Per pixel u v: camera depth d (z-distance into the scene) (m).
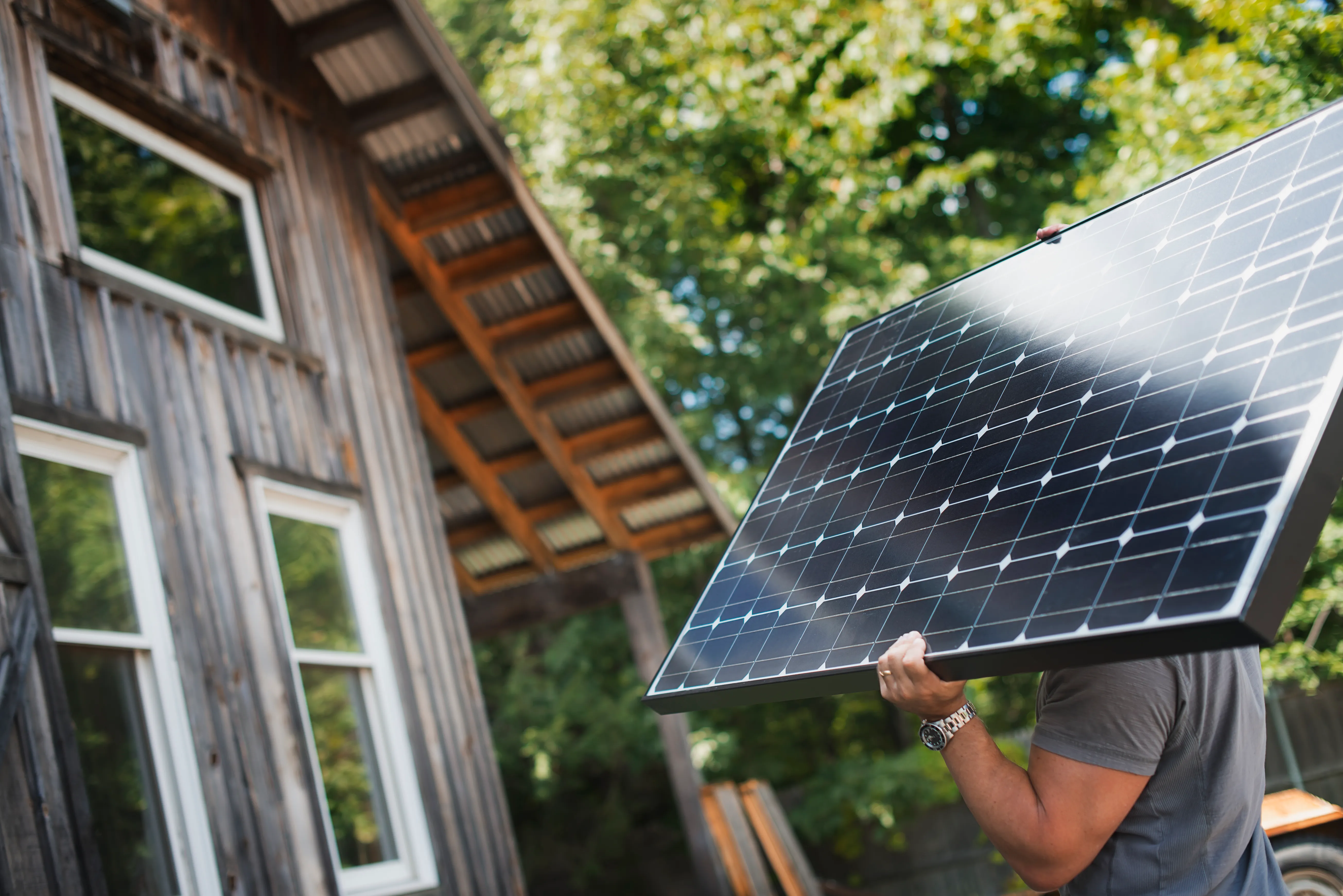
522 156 16.30
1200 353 1.87
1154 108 8.19
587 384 9.05
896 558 2.06
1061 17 11.82
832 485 2.49
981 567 1.86
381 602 5.89
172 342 4.93
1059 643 1.59
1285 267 1.87
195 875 4.11
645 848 15.32
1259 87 6.65
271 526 5.34
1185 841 1.98
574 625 15.02
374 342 6.64
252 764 4.58
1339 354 1.61
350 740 5.43
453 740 6.24
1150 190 2.48
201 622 4.54
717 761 14.63
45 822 3.45
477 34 17.53
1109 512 1.73
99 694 3.99
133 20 5.20
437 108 7.07
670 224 15.93
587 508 9.66
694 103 15.35
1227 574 1.46
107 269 4.80
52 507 4.02
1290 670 6.78
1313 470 1.52
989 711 15.48
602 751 14.32
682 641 2.38
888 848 14.30
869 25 13.26
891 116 13.93
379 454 6.34
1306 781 7.09
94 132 4.99
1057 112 16.39
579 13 14.98
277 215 6.05
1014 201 16.38
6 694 3.42
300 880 4.64
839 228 15.55
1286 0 6.01
